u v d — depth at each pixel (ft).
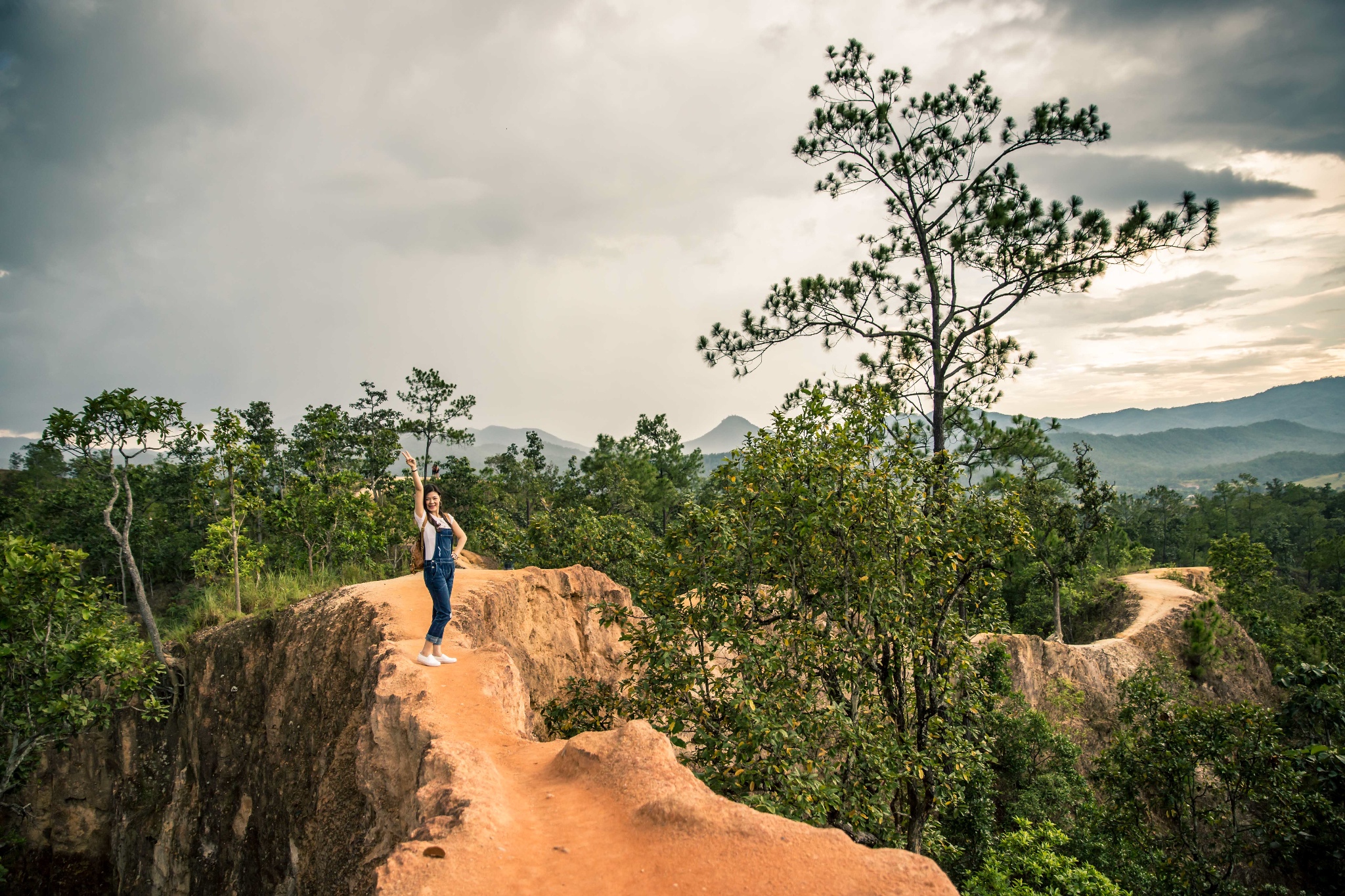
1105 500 139.44
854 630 40.93
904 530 40.83
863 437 41.52
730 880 14.89
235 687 58.80
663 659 36.70
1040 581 155.12
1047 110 64.39
